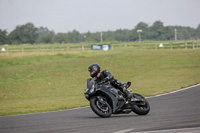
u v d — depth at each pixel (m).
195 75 85.62
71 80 88.38
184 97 47.84
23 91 74.81
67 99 57.41
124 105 30.67
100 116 30.03
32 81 89.69
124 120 28.12
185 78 80.94
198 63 114.06
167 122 26.08
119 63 121.56
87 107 42.19
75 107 43.84
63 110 40.06
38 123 28.81
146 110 31.42
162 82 76.25
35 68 115.75
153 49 196.88
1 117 34.88
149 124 25.39
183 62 119.12
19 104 53.94
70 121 29.23
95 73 30.50
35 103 53.84
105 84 30.70
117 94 30.55
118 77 89.88
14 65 130.00
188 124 24.69
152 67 109.31
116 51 190.38
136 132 22.22
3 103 58.03
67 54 169.50
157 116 29.97
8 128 26.69
